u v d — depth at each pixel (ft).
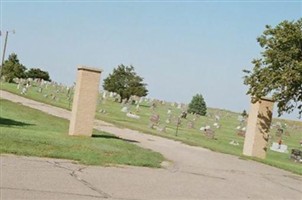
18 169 30.91
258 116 69.92
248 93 69.92
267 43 66.80
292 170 58.23
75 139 52.16
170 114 175.22
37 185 27.07
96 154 42.93
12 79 240.94
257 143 69.97
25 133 49.67
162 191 30.96
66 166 34.94
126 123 110.11
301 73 63.87
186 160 50.83
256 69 68.64
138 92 203.00
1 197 23.13
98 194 27.17
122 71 204.13
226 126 172.86
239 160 59.67
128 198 27.35
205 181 38.27
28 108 104.37
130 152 48.37
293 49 64.03
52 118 87.86
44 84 238.68
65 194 25.88
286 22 64.85
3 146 38.14
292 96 67.41
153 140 71.82
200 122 169.37
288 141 144.36
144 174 36.96
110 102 190.08
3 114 83.41
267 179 45.73
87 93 57.93
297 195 38.06
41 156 37.45
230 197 32.55
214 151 67.51
